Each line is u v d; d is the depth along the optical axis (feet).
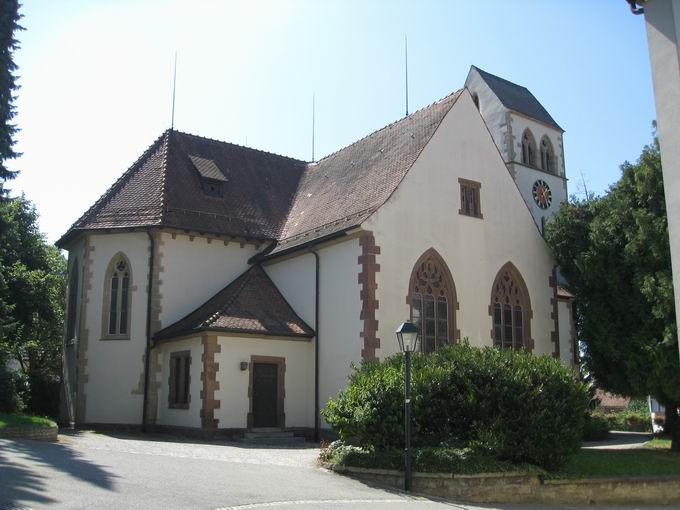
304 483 46.11
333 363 77.82
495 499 48.85
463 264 84.07
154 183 92.99
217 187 97.09
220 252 91.25
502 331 87.04
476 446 51.03
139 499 36.17
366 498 43.32
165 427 80.84
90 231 89.04
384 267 76.38
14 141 83.76
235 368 75.92
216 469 48.73
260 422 77.05
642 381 69.51
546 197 156.87
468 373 54.49
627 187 73.92
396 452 51.06
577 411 53.98
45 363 137.80
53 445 56.65
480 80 161.79
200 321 78.64
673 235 42.93
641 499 53.57
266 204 100.89
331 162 105.81
